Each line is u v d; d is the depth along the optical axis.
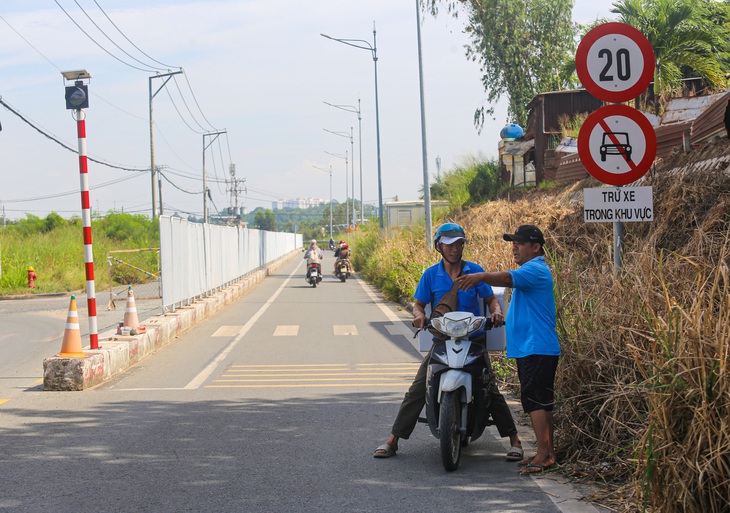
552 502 5.21
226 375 10.72
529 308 5.93
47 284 30.31
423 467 6.14
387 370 11.02
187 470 6.08
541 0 37.06
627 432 5.87
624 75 6.96
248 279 30.27
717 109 13.42
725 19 26.25
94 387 9.86
